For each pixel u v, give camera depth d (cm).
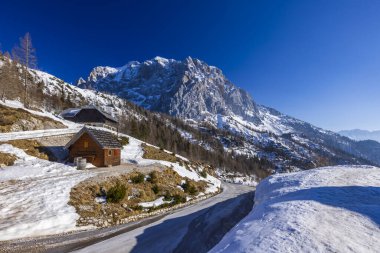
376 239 787
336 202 1167
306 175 1927
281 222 959
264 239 825
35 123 4469
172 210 2775
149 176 3519
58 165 3127
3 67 6494
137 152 5288
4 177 2406
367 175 1809
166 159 5575
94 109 7288
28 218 1714
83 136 3631
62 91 13900
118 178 2989
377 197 1248
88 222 1914
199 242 1590
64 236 1631
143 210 2467
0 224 1566
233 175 11225
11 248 1359
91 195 2362
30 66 6272
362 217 966
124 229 1906
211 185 5172
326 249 718
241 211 2477
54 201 2039
